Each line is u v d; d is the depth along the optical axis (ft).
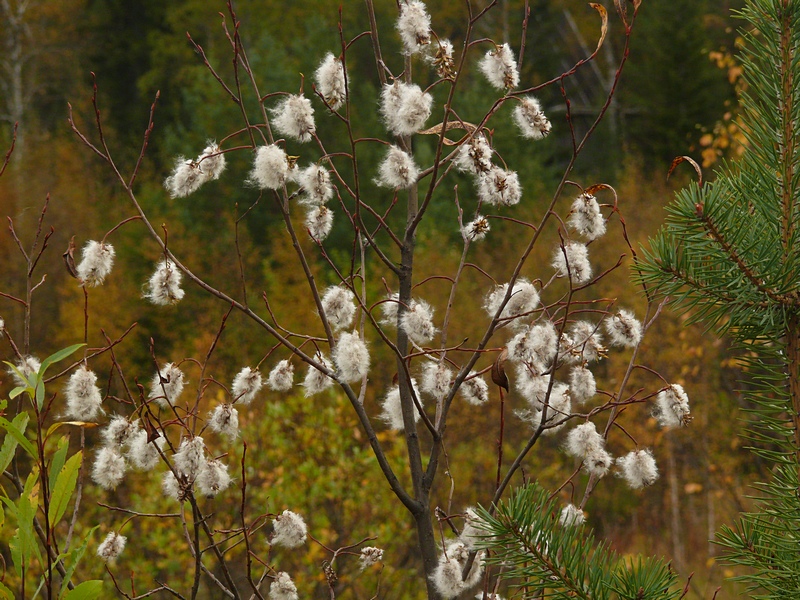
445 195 61.41
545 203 60.95
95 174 71.56
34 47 83.05
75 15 87.56
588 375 8.21
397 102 7.70
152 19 93.56
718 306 6.33
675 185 58.54
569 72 6.98
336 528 23.29
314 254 54.54
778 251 5.93
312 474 23.06
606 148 79.00
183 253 57.98
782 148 6.12
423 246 53.83
